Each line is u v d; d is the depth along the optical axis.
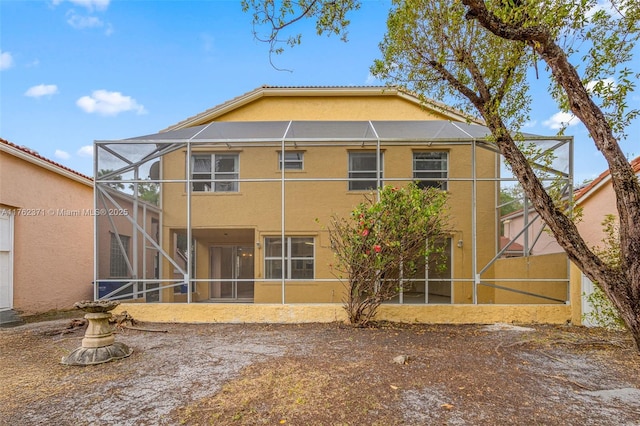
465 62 5.29
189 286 7.70
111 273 8.83
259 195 10.91
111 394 3.78
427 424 3.13
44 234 9.52
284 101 12.30
